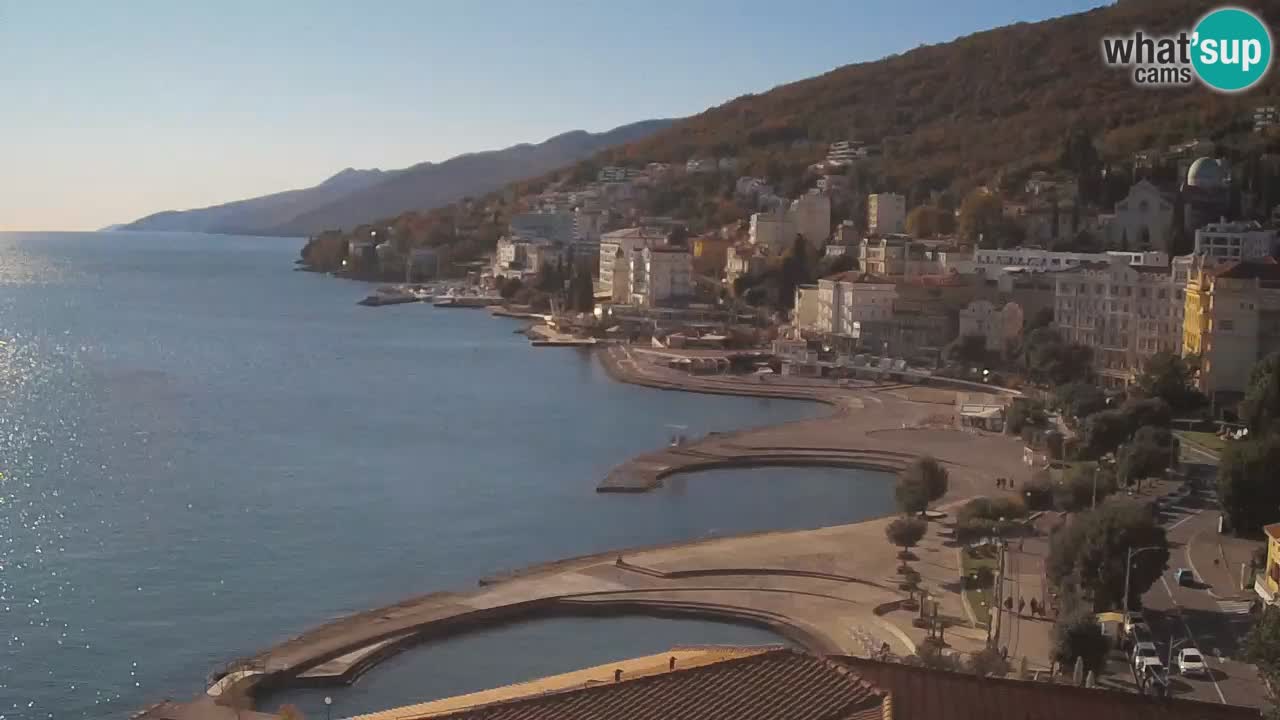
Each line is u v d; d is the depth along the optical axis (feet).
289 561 513.04
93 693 378.32
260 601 462.19
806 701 192.24
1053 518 547.08
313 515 587.68
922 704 207.10
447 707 200.03
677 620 435.94
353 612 450.71
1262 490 490.49
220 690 364.17
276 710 361.92
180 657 406.62
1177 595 420.36
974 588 447.42
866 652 374.02
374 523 574.97
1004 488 622.54
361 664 391.65
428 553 526.98
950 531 536.01
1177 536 495.82
